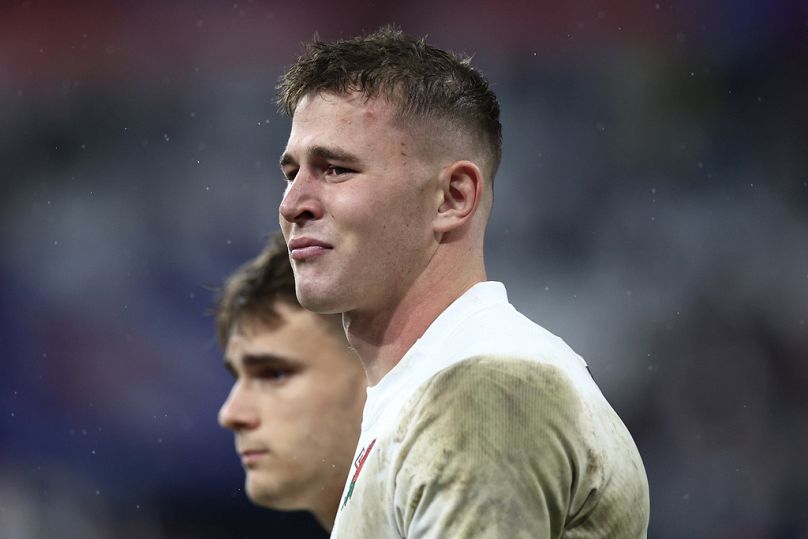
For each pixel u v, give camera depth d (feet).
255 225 118.11
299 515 93.86
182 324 111.04
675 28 116.16
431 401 20.25
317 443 36.99
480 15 119.85
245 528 98.32
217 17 124.77
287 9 123.95
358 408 37.06
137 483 102.73
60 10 128.57
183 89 123.95
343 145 22.09
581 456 20.30
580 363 22.44
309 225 22.30
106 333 111.45
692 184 111.96
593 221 110.93
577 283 108.37
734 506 94.84
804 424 97.35
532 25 118.62
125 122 123.85
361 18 122.72
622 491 21.18
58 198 122.11
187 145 122.31
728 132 113.09
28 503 103.60
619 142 114.21
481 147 23.67
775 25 114.83
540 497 19.47
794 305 104.06
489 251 110.93
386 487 20.67
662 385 101.86
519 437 19.57
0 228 120.88
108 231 118.52
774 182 110.73
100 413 106.52
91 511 102.63
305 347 36.99
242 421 37.47
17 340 112.16
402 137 22.34
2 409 108.37
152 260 115.96
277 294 37.11
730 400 99.81
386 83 22.41
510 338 21.27
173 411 104.99
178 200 120.16
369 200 22.02
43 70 126.11
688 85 114.93
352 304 22.50
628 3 116.88
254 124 121.90
